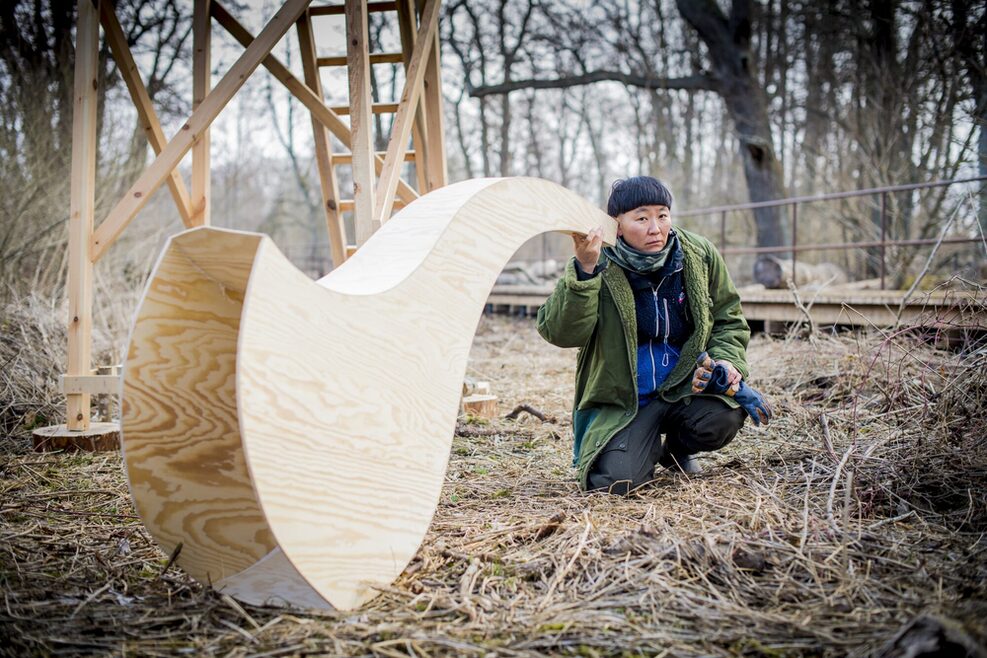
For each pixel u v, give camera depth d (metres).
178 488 1.82
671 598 1.78
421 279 2.09
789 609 1.74
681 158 23.78
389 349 1.96
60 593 1.91
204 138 4.39
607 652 1.56
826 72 16.31
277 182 37.25
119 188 9.30
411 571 2.01
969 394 2.95
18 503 2.74
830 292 6.83
